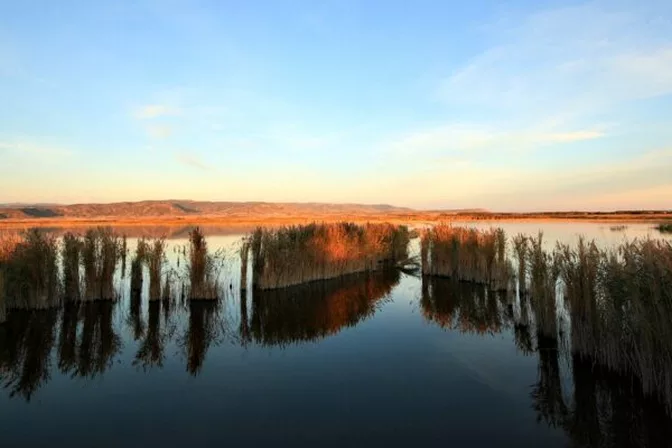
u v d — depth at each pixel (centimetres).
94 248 1544
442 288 1892
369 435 649
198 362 970
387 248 2766
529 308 1435
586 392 802
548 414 718
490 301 1636
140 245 1708
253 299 1641
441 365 952
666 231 4134
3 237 1502
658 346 740
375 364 955
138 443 624
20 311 1387
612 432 661
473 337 1167
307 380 864
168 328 1252
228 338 1158
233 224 6925
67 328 1232
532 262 1283
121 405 749
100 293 1542
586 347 947
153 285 1555
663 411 721
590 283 941
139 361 977
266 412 721
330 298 1680
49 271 1418
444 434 653
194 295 1588
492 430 667
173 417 703
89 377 879
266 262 1802
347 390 813
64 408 738
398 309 1505
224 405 748
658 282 746
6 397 782
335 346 1091
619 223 6575
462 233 2142
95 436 644
